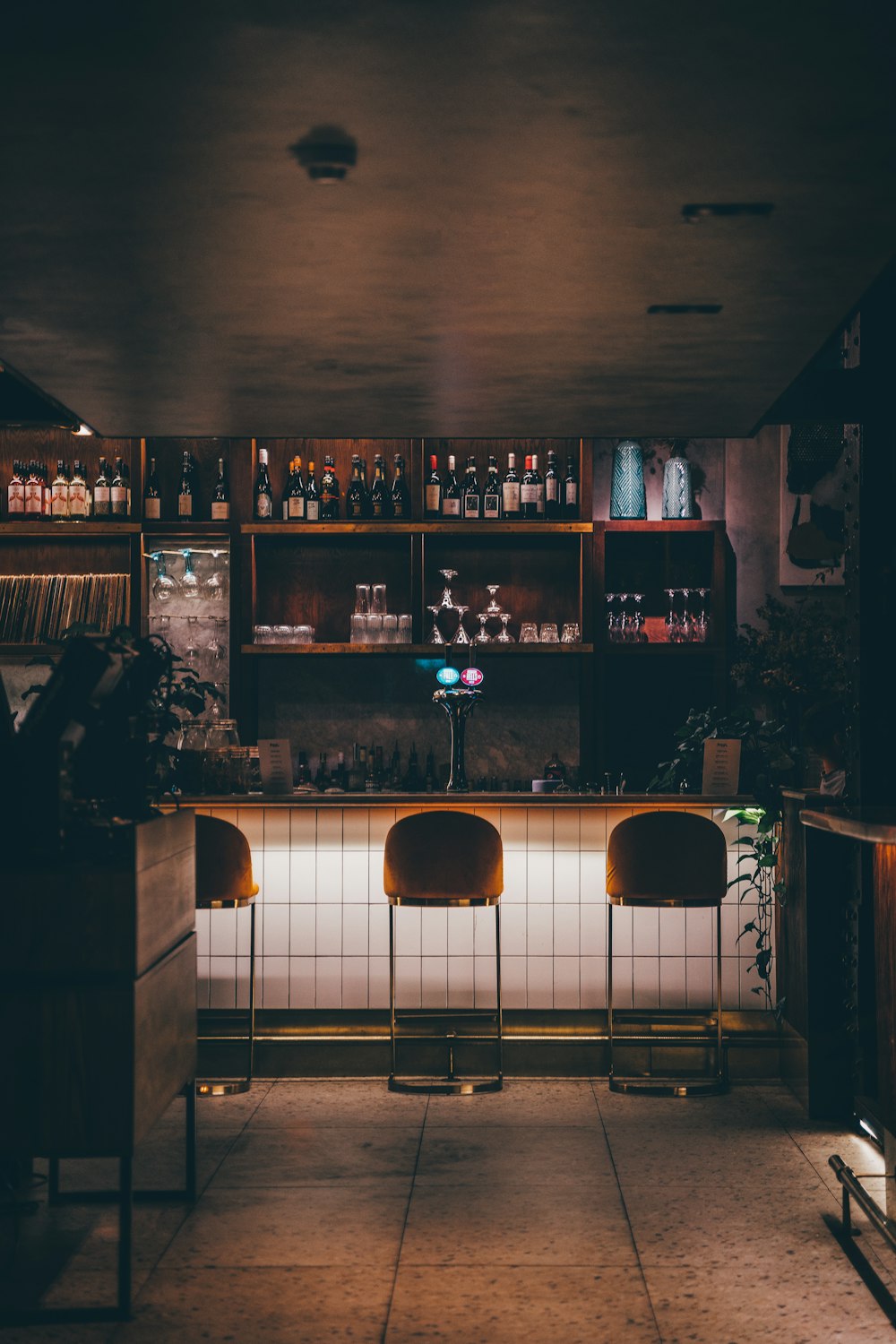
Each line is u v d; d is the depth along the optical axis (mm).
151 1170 4250
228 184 2682
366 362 4016
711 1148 4484
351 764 7566
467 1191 4035
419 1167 4270
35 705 3338
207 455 7488
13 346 3830
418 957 5645
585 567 7254
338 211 2824
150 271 3201
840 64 2213
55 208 2803
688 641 7234
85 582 7309
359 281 3279
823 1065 4844
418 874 5121
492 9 2029
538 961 5645
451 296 3389
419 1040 5488
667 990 5633
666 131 2451
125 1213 3141
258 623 7555
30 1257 3504
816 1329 3033
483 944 5645
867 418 4633
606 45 2146
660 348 3863
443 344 3822
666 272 3223
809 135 2477
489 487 7375
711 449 7605
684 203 2785
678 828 5117
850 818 3479
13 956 3156
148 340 3771
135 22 2062
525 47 2146
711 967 5637
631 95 2314
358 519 7371
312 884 5664
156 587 7301
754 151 2537
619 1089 5254
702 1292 3250
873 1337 2990
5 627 7234
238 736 7207
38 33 2100
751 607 7547
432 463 7371
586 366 4070
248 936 5641
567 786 6965
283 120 2402
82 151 2527
